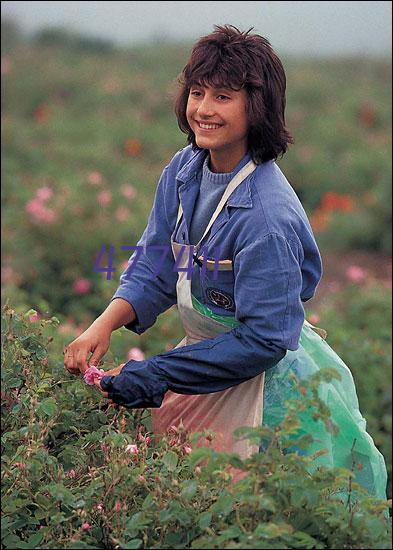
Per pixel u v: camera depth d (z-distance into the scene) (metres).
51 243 10.33
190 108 4.04
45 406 3.78
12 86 25.09
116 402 3.93
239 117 3.96
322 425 4.11
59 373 4.44
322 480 3.41
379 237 14.29
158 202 4.44
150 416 4.52
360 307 9.25
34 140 19.48
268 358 3.91
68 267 10.17
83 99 25.11
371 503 3.49
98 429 4.15
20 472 3.62
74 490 3.76
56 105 24.41
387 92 28.00
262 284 3.88
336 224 14.58
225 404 4.18
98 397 4.32
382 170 17.25
